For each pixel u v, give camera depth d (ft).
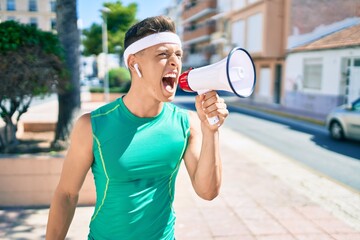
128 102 4.48
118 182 4.45
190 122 4.94
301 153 25.93
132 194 4.49
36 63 15.87
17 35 15.42
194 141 4.94
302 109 55.77
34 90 16.56
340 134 30.63
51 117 38.83
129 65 4.36
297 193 16.78
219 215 14.03
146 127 4.48
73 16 19.02
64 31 18.80
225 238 12.08
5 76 15.52
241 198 15.99
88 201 14.56
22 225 12.76
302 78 55.36
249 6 71.36
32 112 49.60
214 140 4.54
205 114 4.42
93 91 79.10
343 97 46.03
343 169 21.45
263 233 12.51
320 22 49.88
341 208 14.96
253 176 19.49
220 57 98.78
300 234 12.48
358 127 28.55
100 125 4.42
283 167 21.52
